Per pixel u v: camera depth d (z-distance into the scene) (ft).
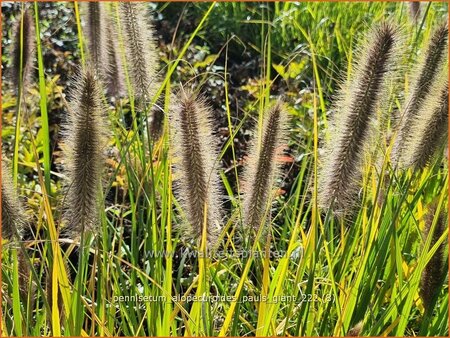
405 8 3.93
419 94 2.81
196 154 2.66
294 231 2.69
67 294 2.62
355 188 2.80
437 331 2.85
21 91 2.99
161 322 2.73
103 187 2.88
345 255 2.75
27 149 4.19
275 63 5.20
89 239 2.74
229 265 3.10
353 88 2.68
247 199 2.73
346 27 5.22
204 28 5.61
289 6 5.40
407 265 3.11
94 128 2.58
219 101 4.63
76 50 4.98
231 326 2.93
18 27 2.98
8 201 2.57
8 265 2.93
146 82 2.98
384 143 2.85
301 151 4.20
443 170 3.44
